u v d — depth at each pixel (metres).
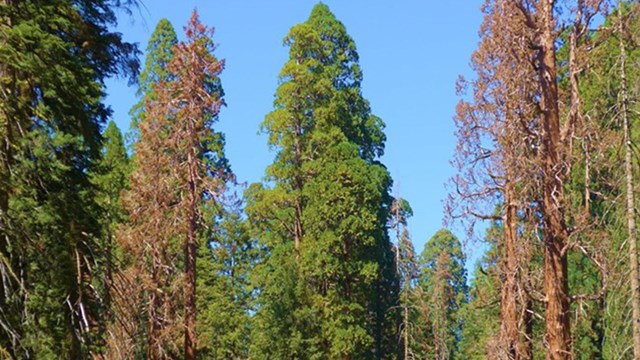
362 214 41.28
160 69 50.00
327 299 40.91
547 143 19.81
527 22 19.88
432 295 63.41
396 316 50.19
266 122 46.50
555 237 19.06
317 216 41.53
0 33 14.08
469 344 54.16
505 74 24.45
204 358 39.94
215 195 33.59
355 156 42.59
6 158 14.20
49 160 15.20
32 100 15.47
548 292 18.97
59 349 15.05
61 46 15.20
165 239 32.66
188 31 34.75
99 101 17.88
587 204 20.27
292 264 41.81
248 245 48.84
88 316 16.39
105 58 17.78
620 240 21.98
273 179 46.50
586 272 31.17
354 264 41.34
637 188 20.47
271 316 41.38
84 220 16.06
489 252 28.84
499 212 26.80
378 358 49.34
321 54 47.75
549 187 19.44
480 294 29.17
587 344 30.92
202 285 44.22
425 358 55.88
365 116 48.59
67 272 15.40
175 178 33.53
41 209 14.65
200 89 34.38
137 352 31.48
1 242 14.16
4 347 13.55
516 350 24.39
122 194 33.81
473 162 26.62
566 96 21.95
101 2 17.66
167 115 34.94
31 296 14.06
